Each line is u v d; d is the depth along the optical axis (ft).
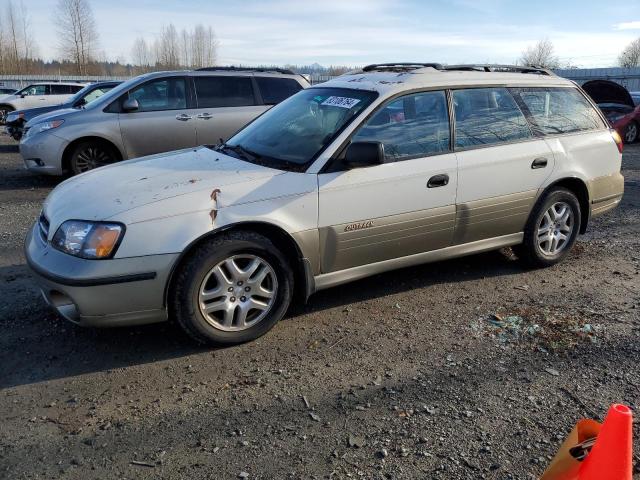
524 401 10.20
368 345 12.23
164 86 28.35
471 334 12.78
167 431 9.26
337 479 8.23
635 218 23.15
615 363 11.55
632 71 107.24
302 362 11.50
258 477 8.24
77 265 10.70
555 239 16.83
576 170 16.57
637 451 8.91
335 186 12.56
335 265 13.06
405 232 13.74
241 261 11.93
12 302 13.98
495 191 14.98
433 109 14.23
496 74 15.76
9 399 10.07
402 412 9.82
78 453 8.71
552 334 12.76
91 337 12.35
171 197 11.33
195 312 11.46
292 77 30.83
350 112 13.39
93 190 12.01
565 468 7.32
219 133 28.99
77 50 174.50
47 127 27.43
